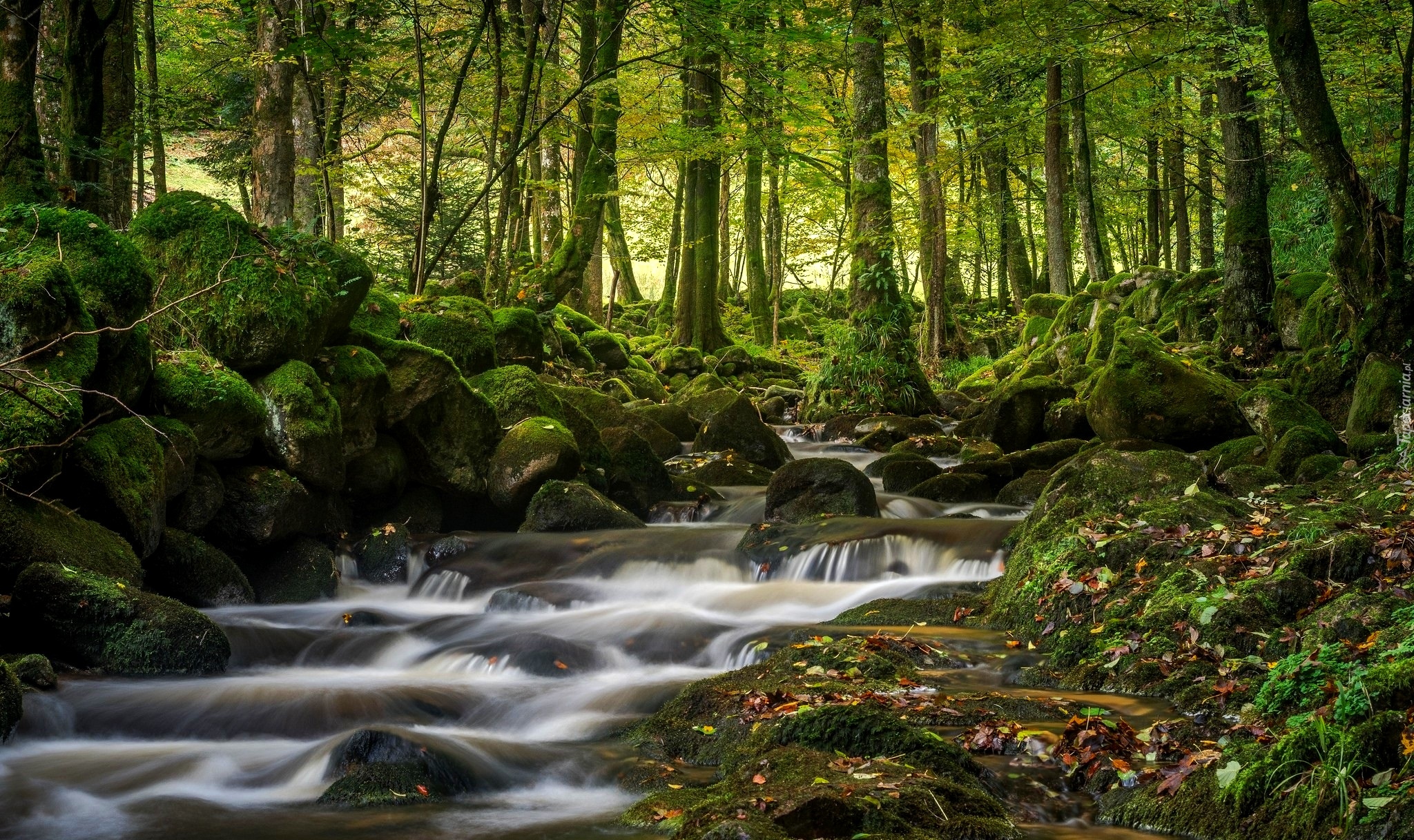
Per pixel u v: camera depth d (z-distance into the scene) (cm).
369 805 438
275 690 577
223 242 848
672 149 2011
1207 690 488
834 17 1708
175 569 761
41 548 623
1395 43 1345
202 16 2158
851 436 1641
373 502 973
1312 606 543
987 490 1147
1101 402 1234
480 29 1206
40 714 531
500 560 902
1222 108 1488
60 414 632
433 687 594
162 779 473
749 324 3272
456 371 1018
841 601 773
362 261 969
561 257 1673
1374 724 369
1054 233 2356
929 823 374
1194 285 1716
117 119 1222
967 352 2717
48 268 653
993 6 1611
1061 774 434
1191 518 679
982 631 659
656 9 1681
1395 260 1016
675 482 1204
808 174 2869
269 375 856
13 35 829
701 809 389
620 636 683
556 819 424
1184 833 384
